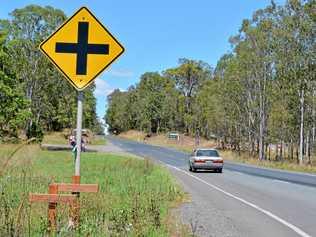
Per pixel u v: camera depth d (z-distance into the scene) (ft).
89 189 26.40
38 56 227.40
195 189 70.64
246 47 220.23
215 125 285.84
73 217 26.25
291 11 188.03
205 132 402.93
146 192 49.98
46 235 25.29
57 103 240.32
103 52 27.30
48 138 290.97
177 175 103.30
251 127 242.37
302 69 183.32
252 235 34.96
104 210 33.55
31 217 28.27
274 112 210.59
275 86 206.18
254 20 214.07
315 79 182.80
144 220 31.58
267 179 96.73
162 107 525.75
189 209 47.91
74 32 27.32
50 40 27.20
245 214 45.55
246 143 270.26
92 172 85.20
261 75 221.25
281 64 190.90
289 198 60.39
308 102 195.83
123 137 584.40
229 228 37.58
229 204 53.21
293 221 41.65
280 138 224.33
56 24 230.48
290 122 210.79
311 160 197.16
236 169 136.56
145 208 36.35
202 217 42.88
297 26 184.34
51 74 231.71
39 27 227.61
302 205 53.16
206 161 117.08
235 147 290.15
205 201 55.42
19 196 33.42
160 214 37.91
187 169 128.98
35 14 225.35
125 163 108.78
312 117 202.08
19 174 42.47
